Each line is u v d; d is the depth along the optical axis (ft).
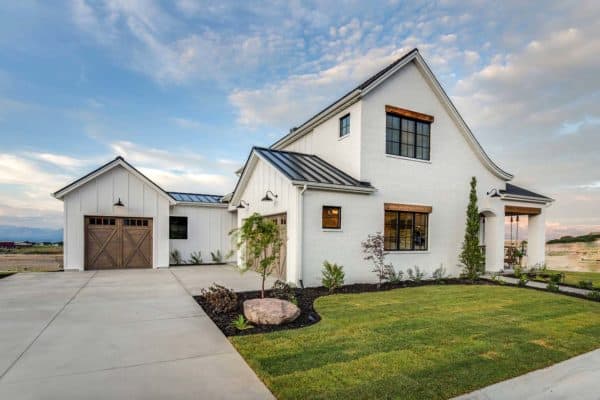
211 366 13.11
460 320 20.44
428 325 19.19
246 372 12.63
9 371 12.35
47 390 10.94
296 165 37.63
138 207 44.83
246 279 35.68
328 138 43.14
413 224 40.98
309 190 32.81
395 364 13.43
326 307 23.38
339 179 35.83
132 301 24.44
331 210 34.65
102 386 11.28
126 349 14.79
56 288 29.48
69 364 13.07
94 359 13.61
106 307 22.53
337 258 34.17
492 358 14.49
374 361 13.69
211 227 55.47
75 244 41.55
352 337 16.69
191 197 57.21
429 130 42.83
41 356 13.85
